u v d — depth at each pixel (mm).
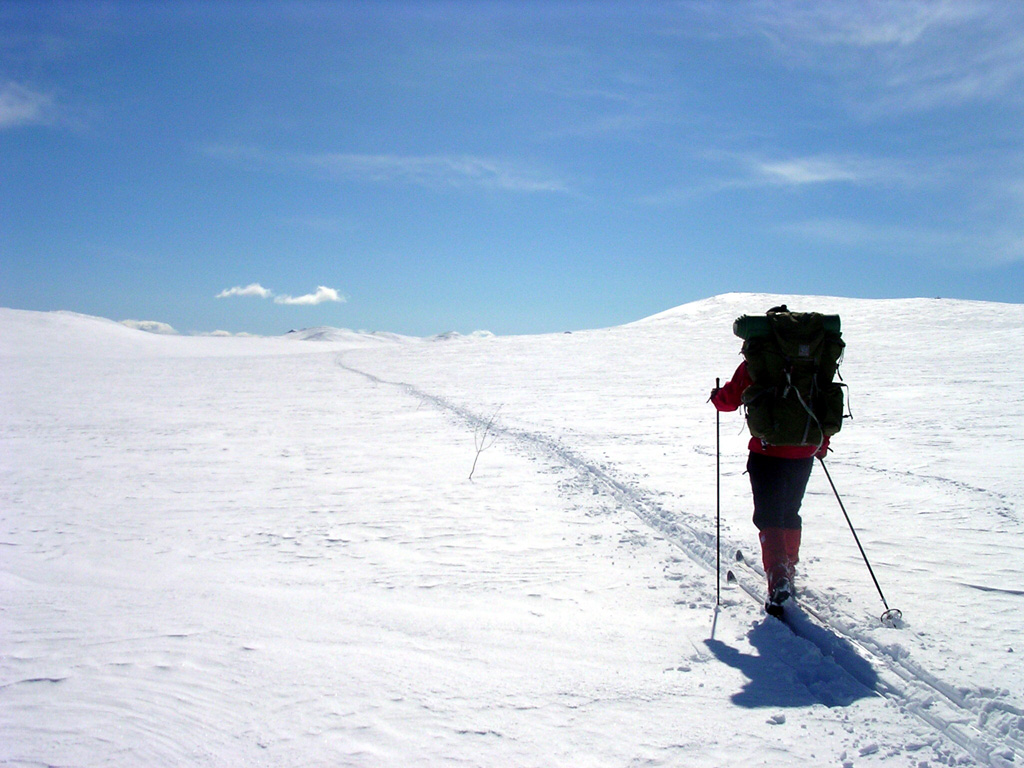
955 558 4723
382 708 2867
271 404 17734
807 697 2982
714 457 9102
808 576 4441
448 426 13109
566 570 4754
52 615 3973
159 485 8078
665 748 2570
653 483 7469
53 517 6547
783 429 3756
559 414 14383
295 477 8469
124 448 11031
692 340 37531
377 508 6762
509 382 22438
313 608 4086
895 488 6855
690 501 6582
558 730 2697
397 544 5488
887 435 10094
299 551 5348
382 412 15656
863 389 16234
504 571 4754
